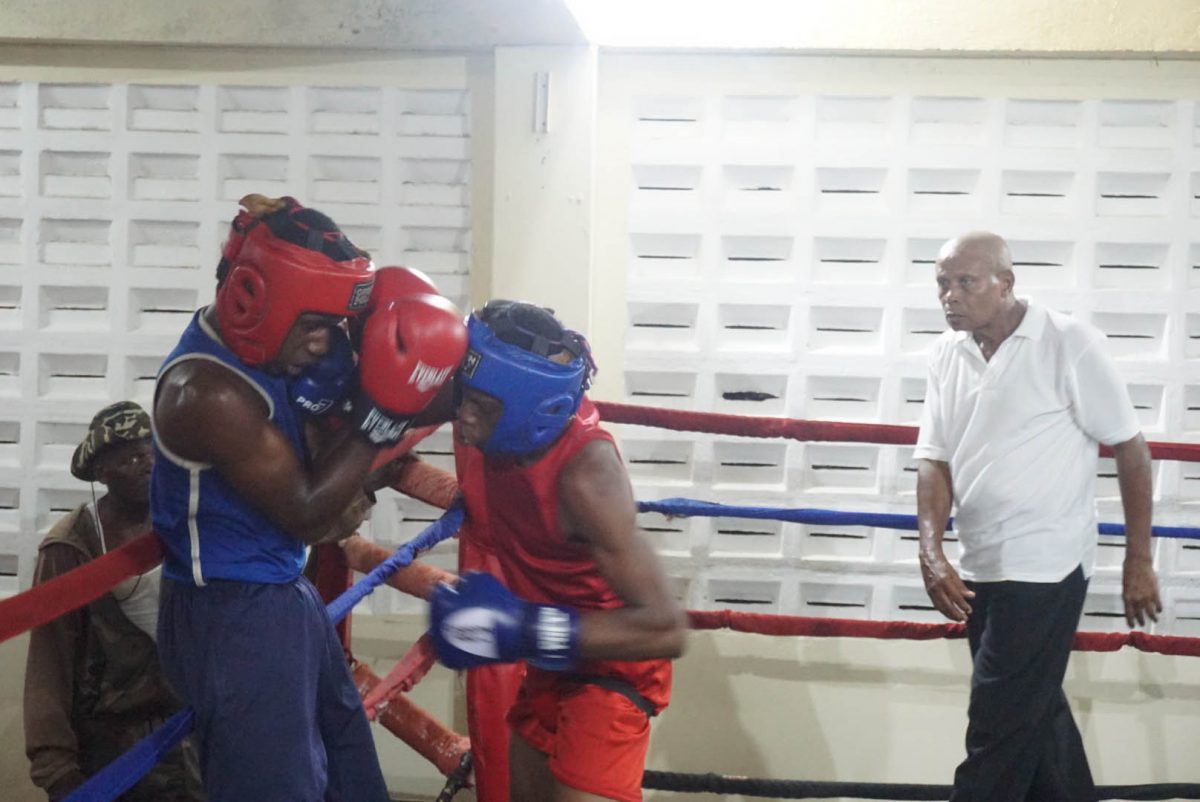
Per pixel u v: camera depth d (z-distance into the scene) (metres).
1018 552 2.87
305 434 1.94
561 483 2.08
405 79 3.81
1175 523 3.85
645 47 3.73
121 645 2.86
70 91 3.87
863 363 3.85
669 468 3.93
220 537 1.89
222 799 1.89
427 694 3.89
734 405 3.91
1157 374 3.81
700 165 3.81
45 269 3.90
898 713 3.89
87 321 3.96
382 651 3.94
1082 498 2.91
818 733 3.91
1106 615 3.89
